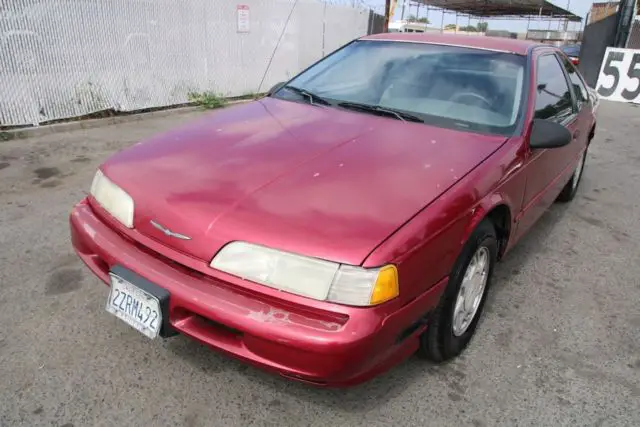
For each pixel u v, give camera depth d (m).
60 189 4.42
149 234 2.03
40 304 2.72
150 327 1.97
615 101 11.88
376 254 1.75
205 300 1.84
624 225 4.37
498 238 2.77
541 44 3.67
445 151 2.45
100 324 2.59
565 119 3.52
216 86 8.77
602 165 6.24
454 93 2.95
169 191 2.07
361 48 3.51
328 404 2.18
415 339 2.06
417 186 2.11
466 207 2.13
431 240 1.93
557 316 2.94
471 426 2.11
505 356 2.55
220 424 2.04
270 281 1.79
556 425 2.14
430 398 2.24
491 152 2.50
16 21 5.95
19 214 3.84
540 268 3.51
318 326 1.73
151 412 2.08
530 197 3.01
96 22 6.73
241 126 2.70
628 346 2.70
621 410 2.24
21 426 1.97
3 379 2.19
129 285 2.01
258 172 2.16
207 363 2.36
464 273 2.24
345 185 2.07
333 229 1.82
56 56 6.41
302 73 3.54
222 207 1.94
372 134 2.59
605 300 3.15
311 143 2.45
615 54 11.88
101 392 2.16
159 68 7.73
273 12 9.39
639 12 15.92
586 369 2.50
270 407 2.14
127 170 2.28
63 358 2.34
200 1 8.02
